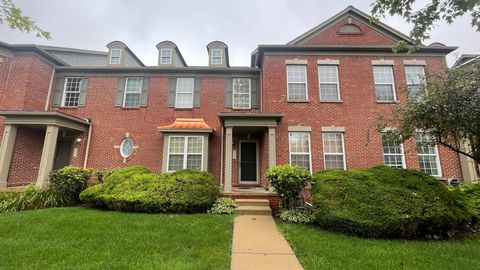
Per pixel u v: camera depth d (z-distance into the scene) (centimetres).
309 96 1085
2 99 1077
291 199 755
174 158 1091
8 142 982
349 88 1088
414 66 1105
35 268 350
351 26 1158
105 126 1189
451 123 548
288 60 1120
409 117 609
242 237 523
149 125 1192
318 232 572
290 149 1039
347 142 1038
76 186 877
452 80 552
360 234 541
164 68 1235
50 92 1212
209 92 1233
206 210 771
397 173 669
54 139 992
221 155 1149
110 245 445
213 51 1341
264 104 1084
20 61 1120
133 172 883
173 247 444
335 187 643
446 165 999
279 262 394
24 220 603
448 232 542
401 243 493
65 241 463
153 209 737
